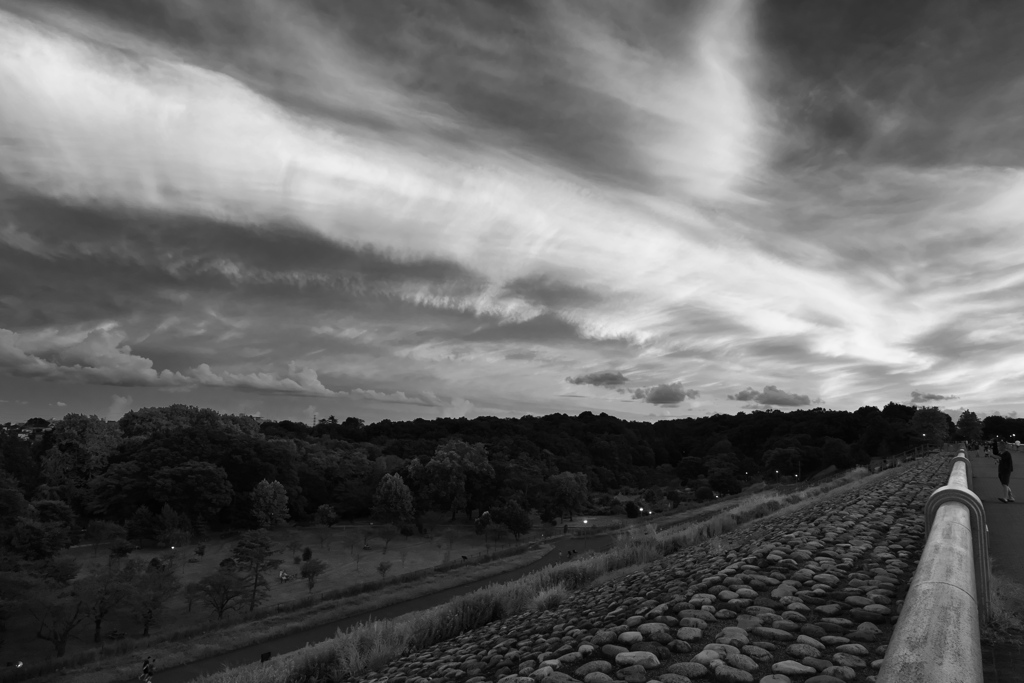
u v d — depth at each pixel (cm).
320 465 13488
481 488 12469
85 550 8900
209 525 11075
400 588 5869
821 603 650
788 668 464
